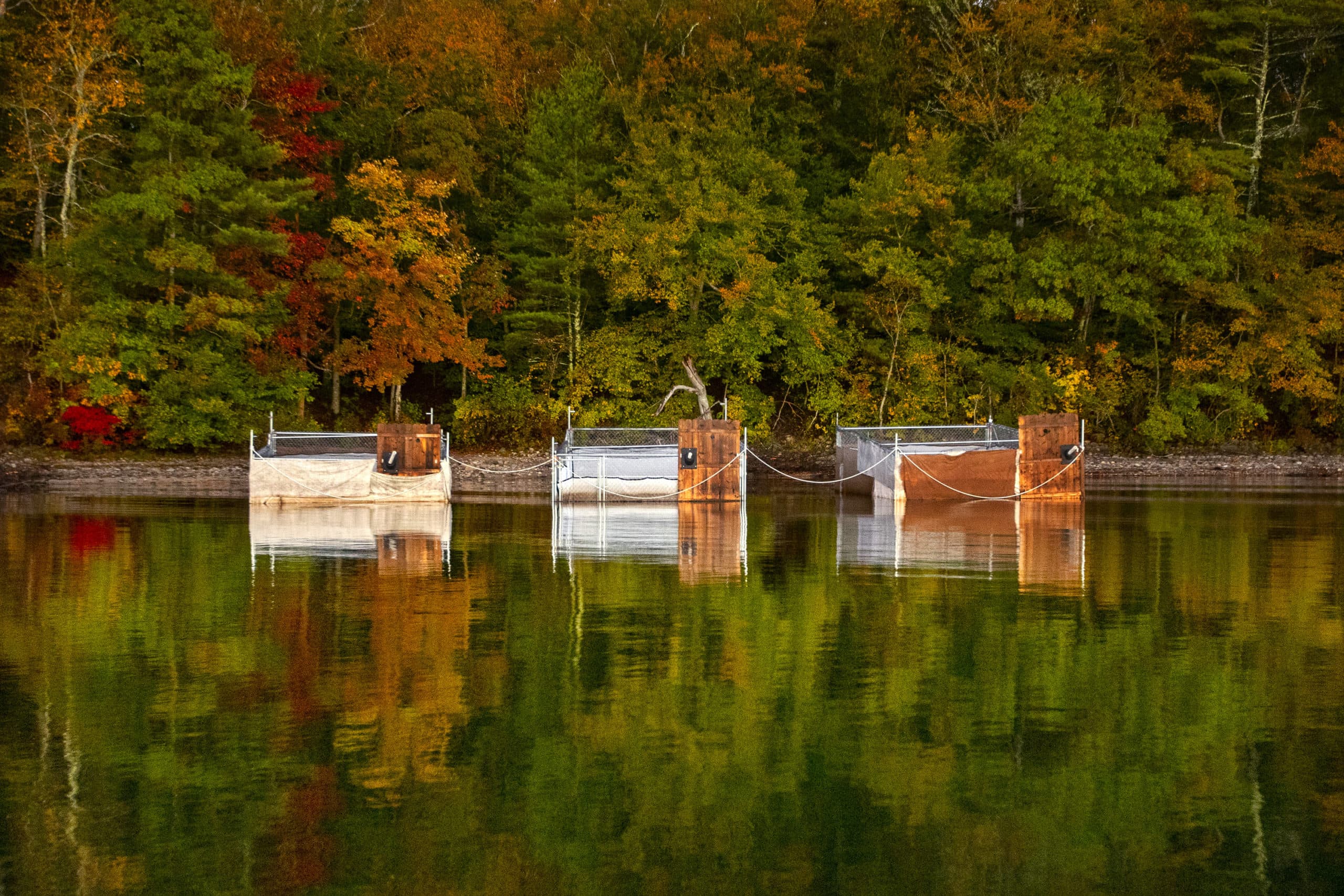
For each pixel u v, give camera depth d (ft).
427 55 225.76
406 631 49.19
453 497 135.13
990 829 27.35
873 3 227.61
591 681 40.68
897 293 207.82
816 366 202.90
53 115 177.78
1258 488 156.35
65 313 176.86
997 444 129.18
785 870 25.13
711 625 50.67
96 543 81.82
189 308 173.17
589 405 206.08
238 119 175.83
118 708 36.94
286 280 191.21
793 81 217.36
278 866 25.08
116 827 27.12
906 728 35.17
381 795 29.37
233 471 174.50
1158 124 204.13
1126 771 31.32
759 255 195.42
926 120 223.10
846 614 53.11
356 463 121.39
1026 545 82.28
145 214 167.22
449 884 24.21
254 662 43.24
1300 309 209.97
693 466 121.29
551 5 249.75
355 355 194.29
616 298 201.36
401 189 187.73
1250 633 49.01
